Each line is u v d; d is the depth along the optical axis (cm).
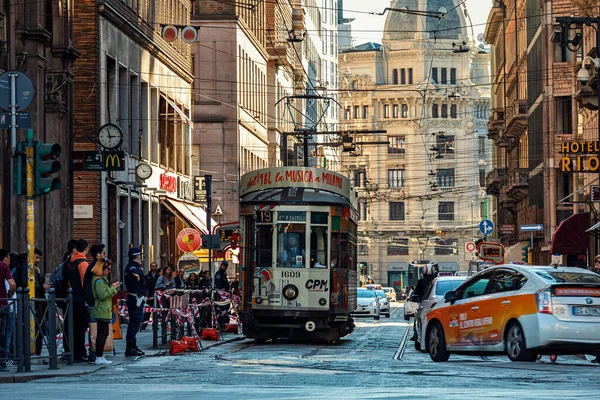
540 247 15512
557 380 3794
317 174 6894
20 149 4609
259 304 6762
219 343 6869
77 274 4856
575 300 4494
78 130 9069
